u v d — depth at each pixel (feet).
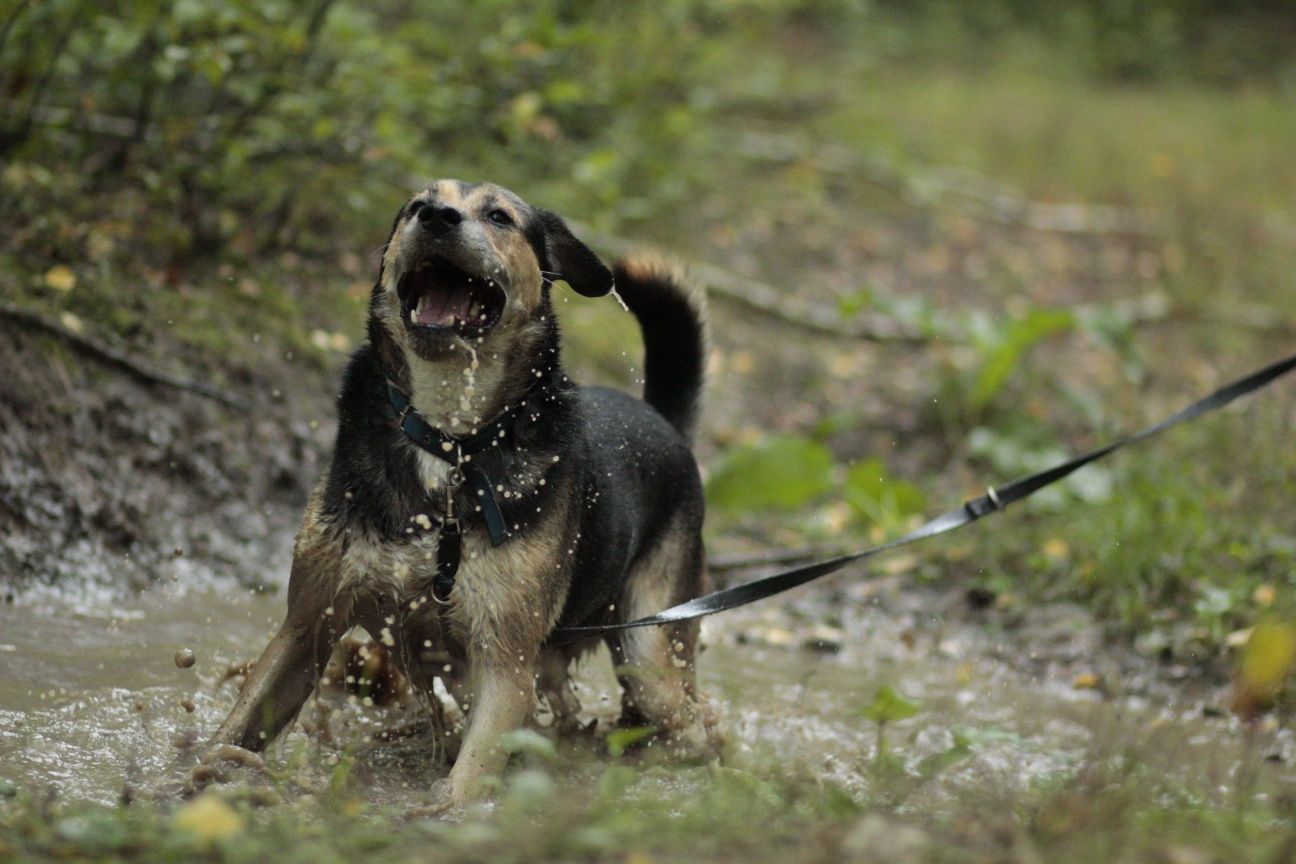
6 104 38.37
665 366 28.60
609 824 17.37
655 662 25.12
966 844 16.83
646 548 25.76
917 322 46.83
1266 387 48.37
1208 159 86.53
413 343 21.03
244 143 40.93
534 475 21.86
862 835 16.34
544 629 22.08
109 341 33.86
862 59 101.86
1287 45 139.23
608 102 53.78
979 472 43.80
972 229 69.87
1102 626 33.12
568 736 24.89
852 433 46.32
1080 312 53.47
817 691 29.17
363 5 50.08
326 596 21.57
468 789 20.42
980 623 34.22
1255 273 63.67
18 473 30.32
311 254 41.47
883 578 36.40
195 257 38.24
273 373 36.19
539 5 49.88
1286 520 37.60
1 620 27.32
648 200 57.72
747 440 44.29
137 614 28.99
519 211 22.81
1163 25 130.52
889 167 74.49
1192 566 34.22
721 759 23.70
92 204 37.63
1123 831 17.33
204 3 36.24
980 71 116.78
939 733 26.61
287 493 34.50
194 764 21.03
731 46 68.39
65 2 35.60
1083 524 37.50
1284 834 18.54
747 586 24.06
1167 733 25.17
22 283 33.63
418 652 22.30
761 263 58.59
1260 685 22.97
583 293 24.80
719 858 15.96
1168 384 50.83
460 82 46.39
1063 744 26.58
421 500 21.27
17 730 21.93
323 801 19.63
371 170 43.29
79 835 15.90
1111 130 94.32
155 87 39.78
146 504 31.94
